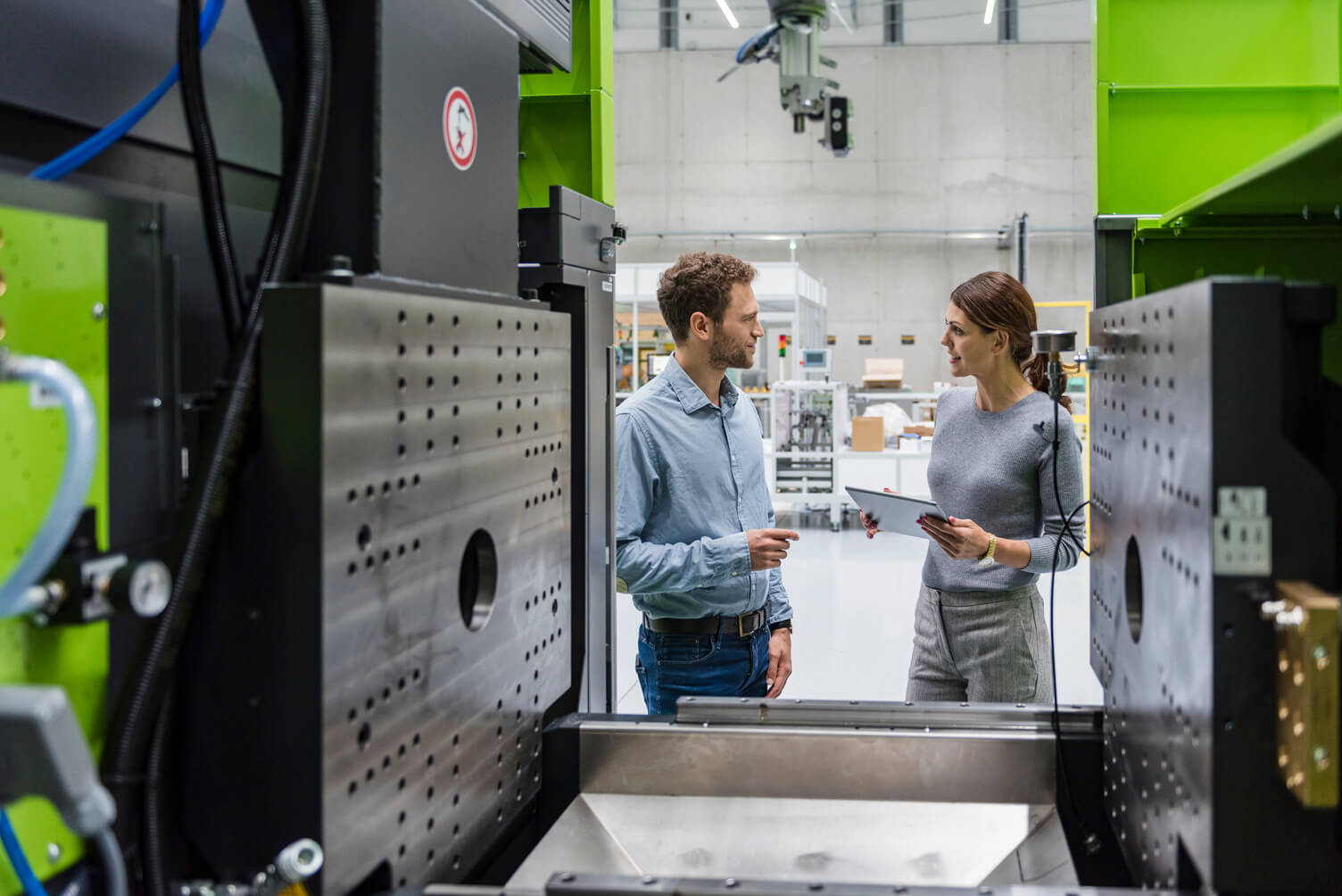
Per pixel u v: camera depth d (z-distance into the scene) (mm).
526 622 802
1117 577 762
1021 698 1739
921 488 7332
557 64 1063
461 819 682
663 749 876
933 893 540
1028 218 10812
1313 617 449
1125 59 1303
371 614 554
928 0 10711
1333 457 534
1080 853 828
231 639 518
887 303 11383
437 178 747
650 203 11477
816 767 860
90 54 619
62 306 482
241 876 523
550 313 855
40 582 451
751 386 9430
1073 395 7160
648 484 1683
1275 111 1291
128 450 533
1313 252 1125
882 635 4852
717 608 1670
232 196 733
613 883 554
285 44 690
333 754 518
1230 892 497
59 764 405
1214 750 497
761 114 11266
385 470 567
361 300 539
